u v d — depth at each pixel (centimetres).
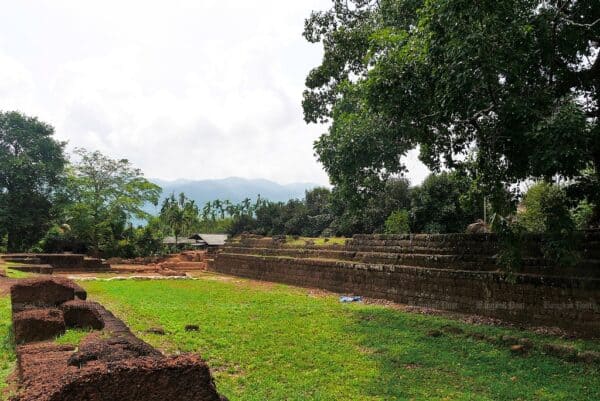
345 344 1067
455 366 895
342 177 1623
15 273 2022
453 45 938
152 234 5025
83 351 468
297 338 1110
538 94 965
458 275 1520
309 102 2153
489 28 921
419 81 1098
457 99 988
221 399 424
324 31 2056
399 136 1341
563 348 955
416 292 1705
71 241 4491
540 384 789
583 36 1058
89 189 4688
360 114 1554
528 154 966
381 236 2141
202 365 381
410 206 3012
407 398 714
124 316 1346
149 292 2067
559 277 1195
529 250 1329
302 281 2550
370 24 1780
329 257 2500
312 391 736
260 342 1056
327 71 1975
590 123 945
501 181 1097
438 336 1157
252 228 5781
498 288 1370
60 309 850
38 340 731
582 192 1070
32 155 4294
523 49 966
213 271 3966
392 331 1211
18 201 4075
